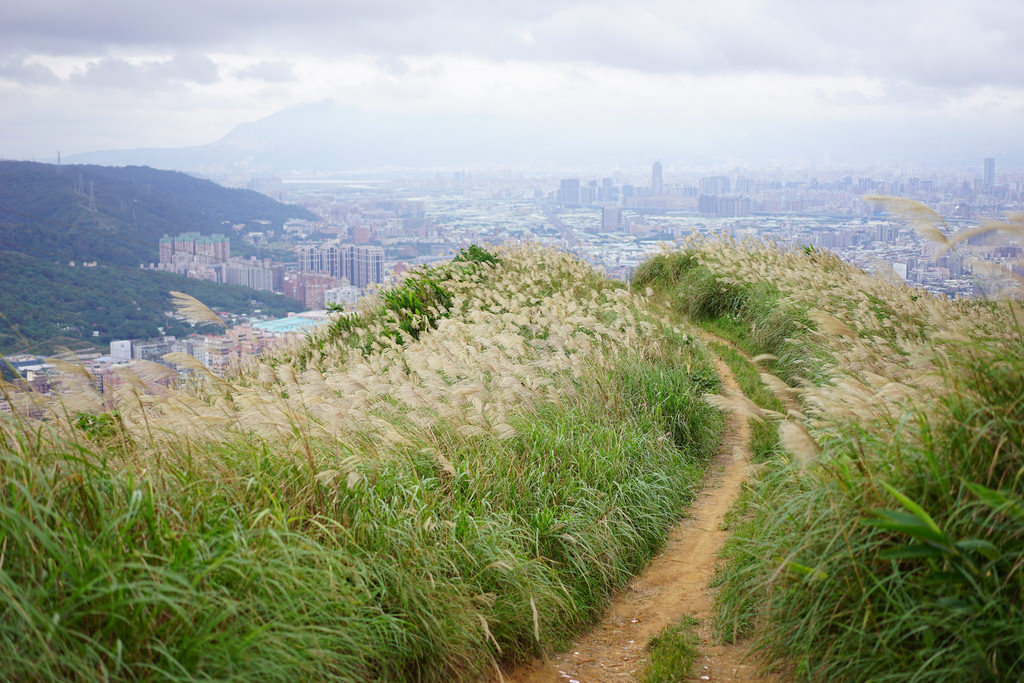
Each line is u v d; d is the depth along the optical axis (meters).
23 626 3.25
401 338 14.11
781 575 4.70
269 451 5.52
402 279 18.61
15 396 4.54
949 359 4.76
